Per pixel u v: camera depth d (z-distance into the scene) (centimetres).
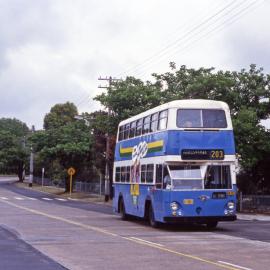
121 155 2833
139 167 2472
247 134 3475
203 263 1276
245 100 3712
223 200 2092
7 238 1809
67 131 6556
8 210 3356
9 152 10512
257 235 1983
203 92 3644
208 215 2077
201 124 2119
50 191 7125
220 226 2416
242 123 3441
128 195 2647
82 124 6669
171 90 4016
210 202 2080
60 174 6769
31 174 8688
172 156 2088
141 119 2506
